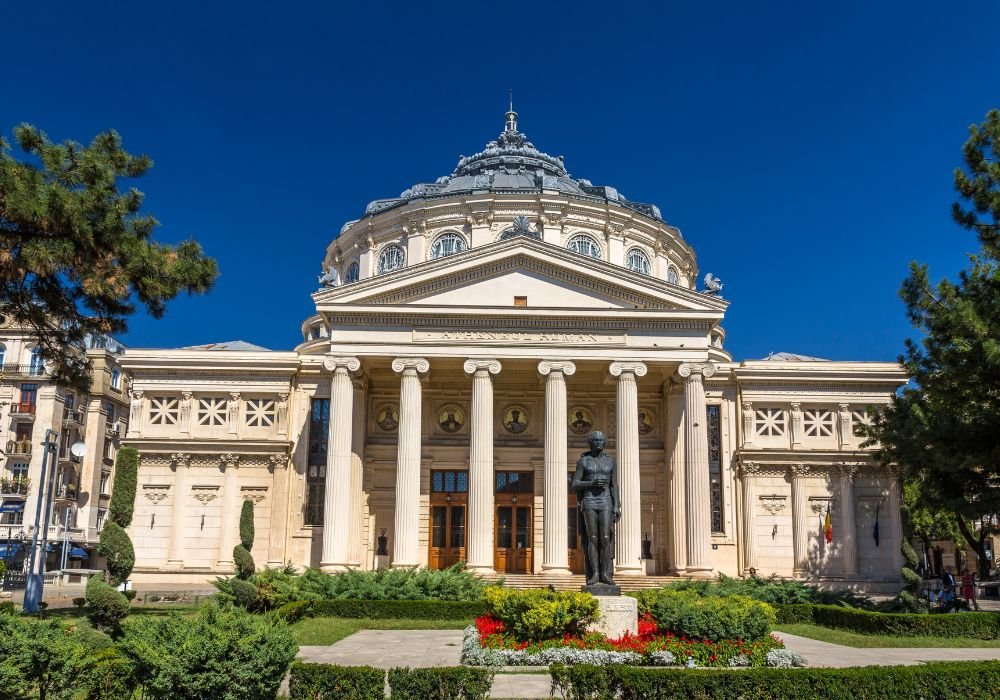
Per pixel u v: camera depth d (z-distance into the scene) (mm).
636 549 43625
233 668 13211
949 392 32844
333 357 45469
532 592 23828
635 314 45812
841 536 50812
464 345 45500
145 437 51500
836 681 16219
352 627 32406
